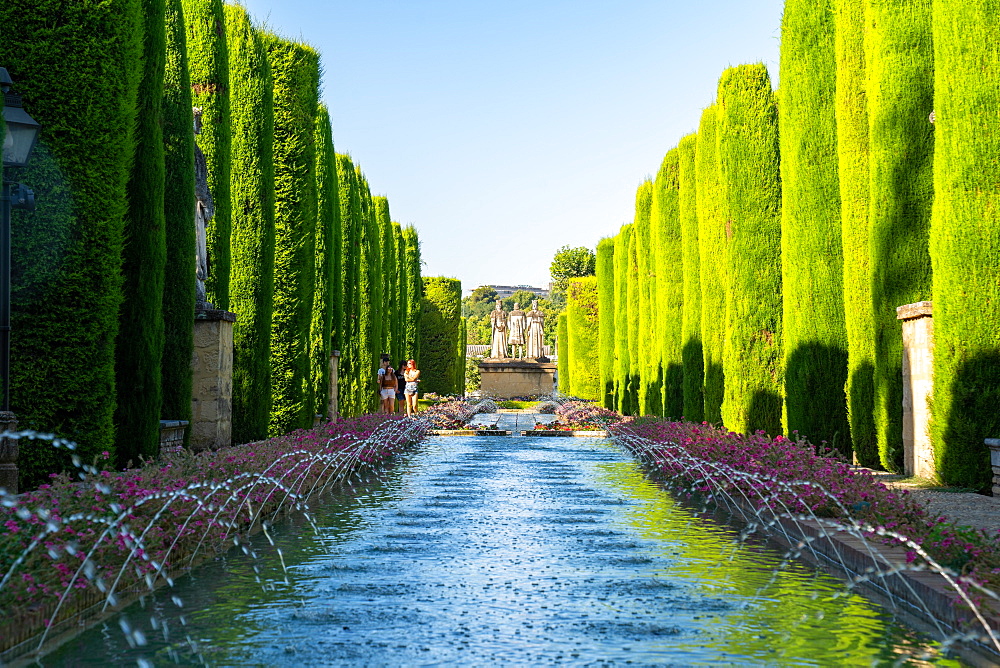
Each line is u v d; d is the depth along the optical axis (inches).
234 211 605.6
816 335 549.3
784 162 574.2
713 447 438.0
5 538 185.2
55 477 242.1
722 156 650.8
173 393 478.0
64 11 342.3
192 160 492.7
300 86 700.7
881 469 503.2
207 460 318.0
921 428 446.9
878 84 480.4
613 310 1603.1
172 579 230.2
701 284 757.9
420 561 256.4
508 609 196.7
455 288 2062.0
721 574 238.1
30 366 333.4
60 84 340.2
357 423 622.5
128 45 356.2
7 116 295.1
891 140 474.6
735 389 638.5
